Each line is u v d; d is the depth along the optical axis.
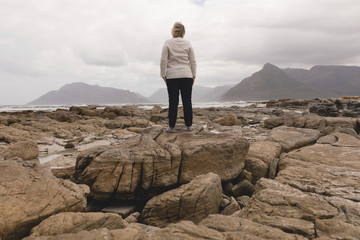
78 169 3.91
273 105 44.28
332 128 7.56
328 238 1.85
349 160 4.15
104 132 12.24
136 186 3.74
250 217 2.46
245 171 4.64
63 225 2.08
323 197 2.71
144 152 3.90
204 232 1.83
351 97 35.78
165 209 3.05
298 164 4.21
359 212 2.34
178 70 4.62
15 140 8.58
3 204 2.27
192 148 4.11
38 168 3.08
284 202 2.63
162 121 18.27
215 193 3.37
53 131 11.84
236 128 10.76
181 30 4.75
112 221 2.26
